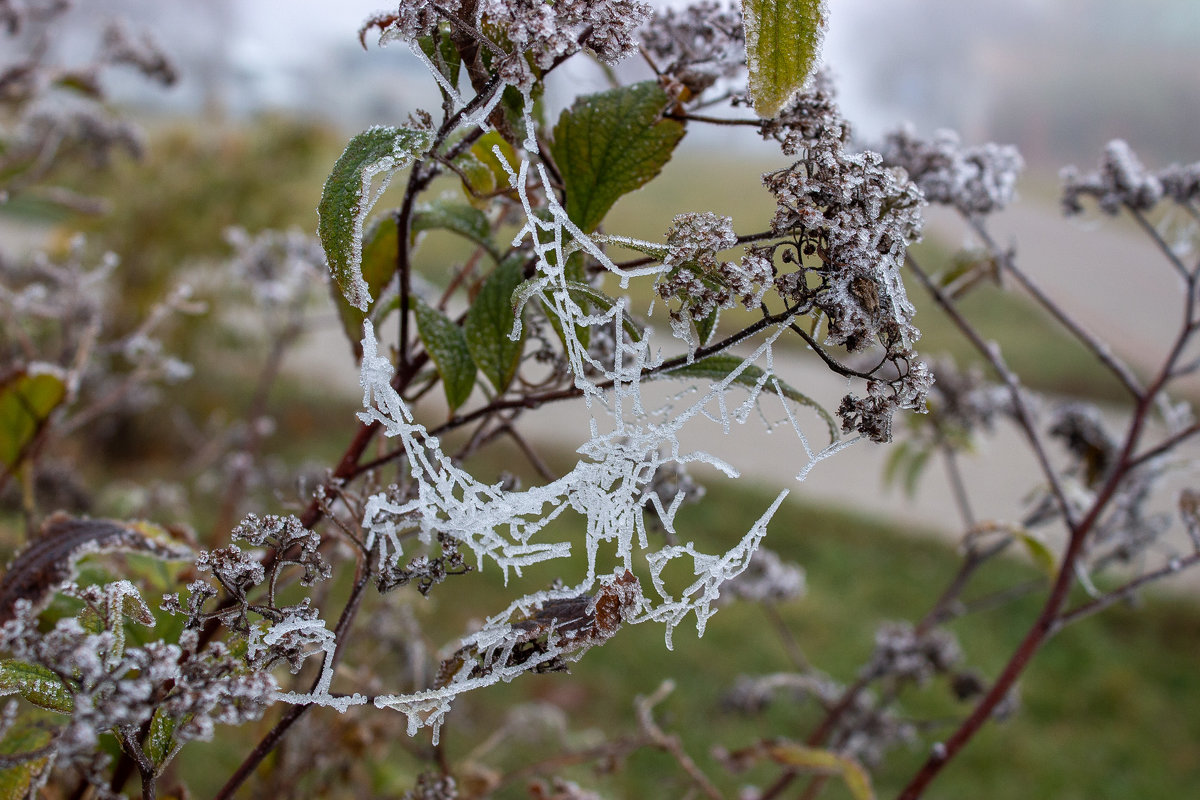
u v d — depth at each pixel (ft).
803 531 8.09
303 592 2.75
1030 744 5.64
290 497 3.44
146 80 2.86
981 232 2.29
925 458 2.78
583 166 1.74
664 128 1.74
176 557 1.84
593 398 1.59
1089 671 6.57
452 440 2.48
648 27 1.87
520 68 1.55
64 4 2.66
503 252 1.90
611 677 5.64
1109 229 19.53
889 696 2.70
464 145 1.66
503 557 1.56
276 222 7.70
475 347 1.75
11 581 1.77
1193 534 2.16
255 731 2.14
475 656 1.59
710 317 1.61
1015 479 9.66
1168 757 5.76
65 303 2.60
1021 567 8.00
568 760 2.25
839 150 1.60
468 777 2.26
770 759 2.24
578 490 1.57
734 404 5.06
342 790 2.39
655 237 5.24
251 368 9.30
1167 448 2.18
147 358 2.54
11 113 3.27
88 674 1.48
